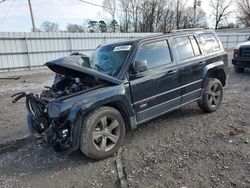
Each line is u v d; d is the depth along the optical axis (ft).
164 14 183.42
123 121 12.78
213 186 9.35
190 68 15.72
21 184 10.46
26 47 60.39
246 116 16.94
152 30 182.09
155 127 15.92
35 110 13.14
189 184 9.60
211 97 17.78
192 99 16.40
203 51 17.10
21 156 13.05
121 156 12.35
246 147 12.32
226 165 10.77
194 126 15.71
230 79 31.19
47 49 63.93
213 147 12.57
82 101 11.21
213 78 17.84
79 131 11.27
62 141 11.38
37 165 12.00
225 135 13.97
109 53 14.25
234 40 111.24
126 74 12.75
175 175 10.30
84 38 69.87
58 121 11.23
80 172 11.14
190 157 11.73
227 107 19.33
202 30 17.85
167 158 11.81
